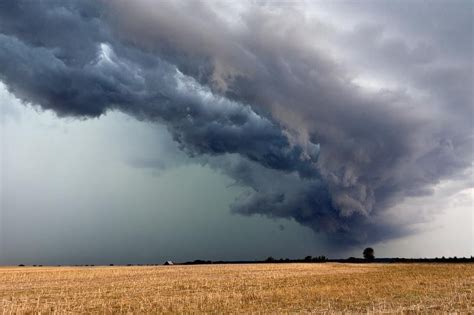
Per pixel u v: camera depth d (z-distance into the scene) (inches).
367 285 2028.8
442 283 2092.8
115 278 2610.7
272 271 3265.3
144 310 1304.1
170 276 2751.0
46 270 3595.0
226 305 1384.1
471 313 1179.3
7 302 1512.1
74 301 1515.7
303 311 1244.5
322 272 3097.9
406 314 1164.5
